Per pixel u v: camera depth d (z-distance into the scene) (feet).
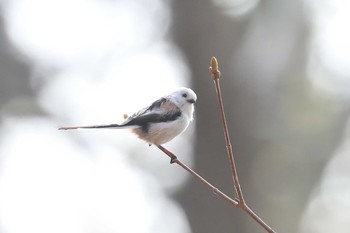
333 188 69.05
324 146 66.69
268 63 60.59
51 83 66.03
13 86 66.28
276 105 61.62
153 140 29.94
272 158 62.39
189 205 57.93
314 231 69.15
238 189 24.79
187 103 30.42
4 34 66.18
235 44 58.13
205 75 56.75
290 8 61.26
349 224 71.15
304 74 64.39
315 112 66.18
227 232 56.95
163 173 61.11
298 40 63.21
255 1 59.26
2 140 66.28
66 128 28.35
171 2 57.41
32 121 66.44
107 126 29.04
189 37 56.85
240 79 57.88
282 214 65.41
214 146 57.06
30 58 66.54
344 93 67.15
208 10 56.80
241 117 57.67
